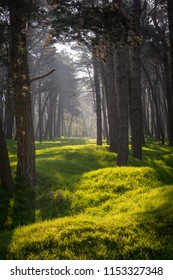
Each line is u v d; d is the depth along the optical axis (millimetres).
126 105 20828
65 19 14641
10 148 30391
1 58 15719
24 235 9820
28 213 13672
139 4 25406
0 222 12680
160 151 30234
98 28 15070
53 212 13633
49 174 18000
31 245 9016
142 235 9195
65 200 14344
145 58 39844
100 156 24531
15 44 15836
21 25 15836
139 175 16578
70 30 14898
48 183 16812
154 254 8383
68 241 8969
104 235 9227
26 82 16781
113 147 26984
